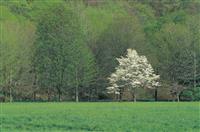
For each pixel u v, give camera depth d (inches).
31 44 5142.7
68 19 5157.5
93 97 5315.0
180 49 5260.8
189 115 2527.1
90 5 6948.8
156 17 6948.8
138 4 7263.8
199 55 5226.4
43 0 6638.8
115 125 2139.5
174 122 2220.7
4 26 5191.9
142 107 3223.4
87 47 5187.0
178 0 7209.6
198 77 5206.7
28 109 3058.6
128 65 4638.3
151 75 4749.0
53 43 5034.5
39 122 2261.3
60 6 5285.4
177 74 5196.9
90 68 5093.5
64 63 5022.1
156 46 5502.0
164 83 5201.8
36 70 5088.6
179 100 5007.4
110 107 3275.1
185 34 5364.2
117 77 4653.1
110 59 5334.6
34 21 6102.4
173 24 5753.0
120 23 5516.7
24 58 5034.5
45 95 5339.6
